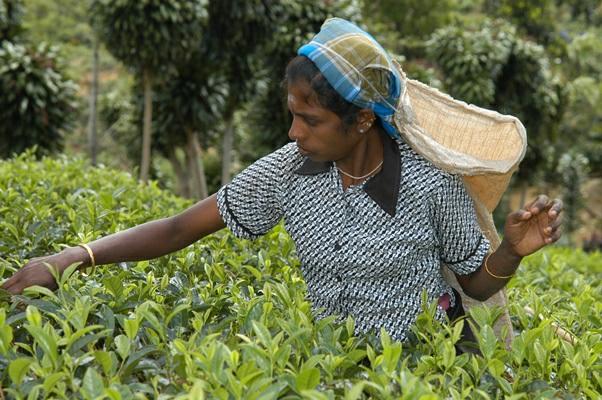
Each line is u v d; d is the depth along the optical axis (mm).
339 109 1870
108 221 3504
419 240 2066
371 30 22203
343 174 2061
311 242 2109
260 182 2125
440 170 2045
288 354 1717
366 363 2082
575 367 1975
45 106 14680
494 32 18750
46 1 25688
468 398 1828
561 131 27172
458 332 1961
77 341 1746
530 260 4504
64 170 5609
